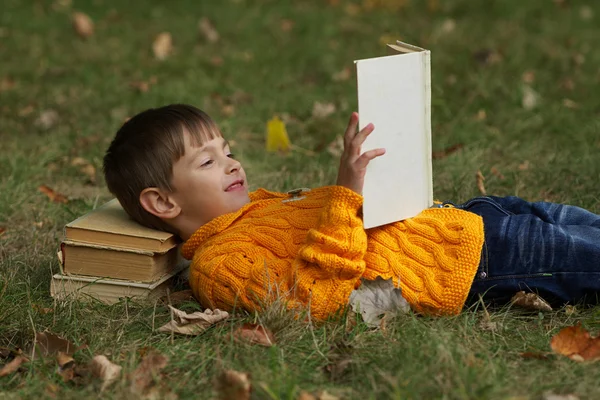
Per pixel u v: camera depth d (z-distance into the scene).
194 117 3.94
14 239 4.71
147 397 3.04
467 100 6.89
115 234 3.95
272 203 3.97
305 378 3.19
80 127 6.60
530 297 3.72
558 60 7.88
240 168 4.00
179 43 8.85
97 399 3.09
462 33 8.81
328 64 8.13
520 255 3.72
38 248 4.55
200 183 3.87
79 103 7.06
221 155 3.95
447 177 5.49
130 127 4.00
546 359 3.29
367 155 3.47
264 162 5.88
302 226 3.73
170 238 3.99
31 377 3.28
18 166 5.72
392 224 3.73
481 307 3.80
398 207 3.67
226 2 10.20
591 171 5.36
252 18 9.59
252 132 6.52
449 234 3.68
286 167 5.83
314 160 5.92
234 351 3.37
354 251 3.51
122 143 3.97
